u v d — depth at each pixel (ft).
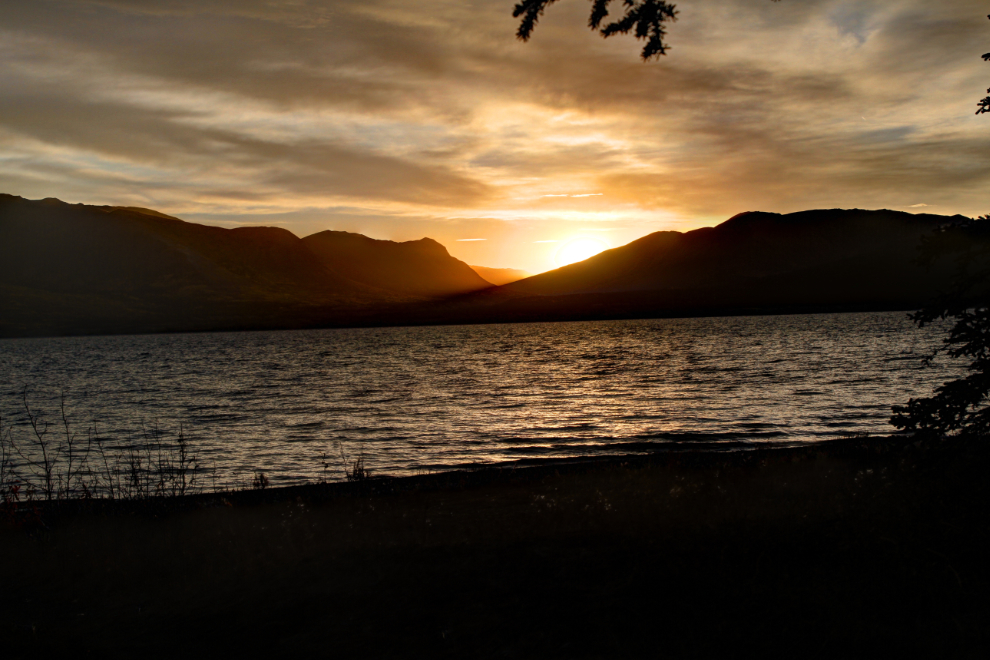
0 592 23.32
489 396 127.03
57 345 517.96
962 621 16.46
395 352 328.70
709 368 175.32
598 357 242.99
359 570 23.40
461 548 25.29
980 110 23.36
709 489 33.71
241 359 296.10
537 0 23.72
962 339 20.98
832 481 32.40
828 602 17.58
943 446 21.34
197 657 17.75
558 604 19.27
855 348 238.89
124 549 27.73
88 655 17.95
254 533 29.53
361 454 67.87
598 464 49.52
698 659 15.70
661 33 23.91
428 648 17.38
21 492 48.01
